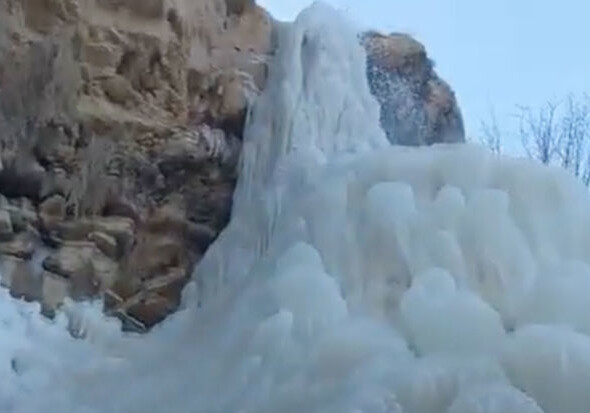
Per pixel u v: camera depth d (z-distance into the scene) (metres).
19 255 8.03
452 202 6.41
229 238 8.05
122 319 8.24
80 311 7.68
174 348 7.16
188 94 8.92
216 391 6.12
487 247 6.22
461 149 6.76
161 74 8.79
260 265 7.18
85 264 8.20
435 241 6.31
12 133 8.18
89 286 8.20
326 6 9.40
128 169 8.52
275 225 7.62
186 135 8.72
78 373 7.02
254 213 8.00
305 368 5.79
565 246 6.37
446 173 6.71
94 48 8.54
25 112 8.23
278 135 8.74
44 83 8.32
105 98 8.56
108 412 6.45
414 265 6.29
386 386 5.33
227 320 6.82
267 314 6.38
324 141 8.84
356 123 9.01
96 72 8.54
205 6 9.21
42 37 8.38
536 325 5.66
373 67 10.60
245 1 9.55
